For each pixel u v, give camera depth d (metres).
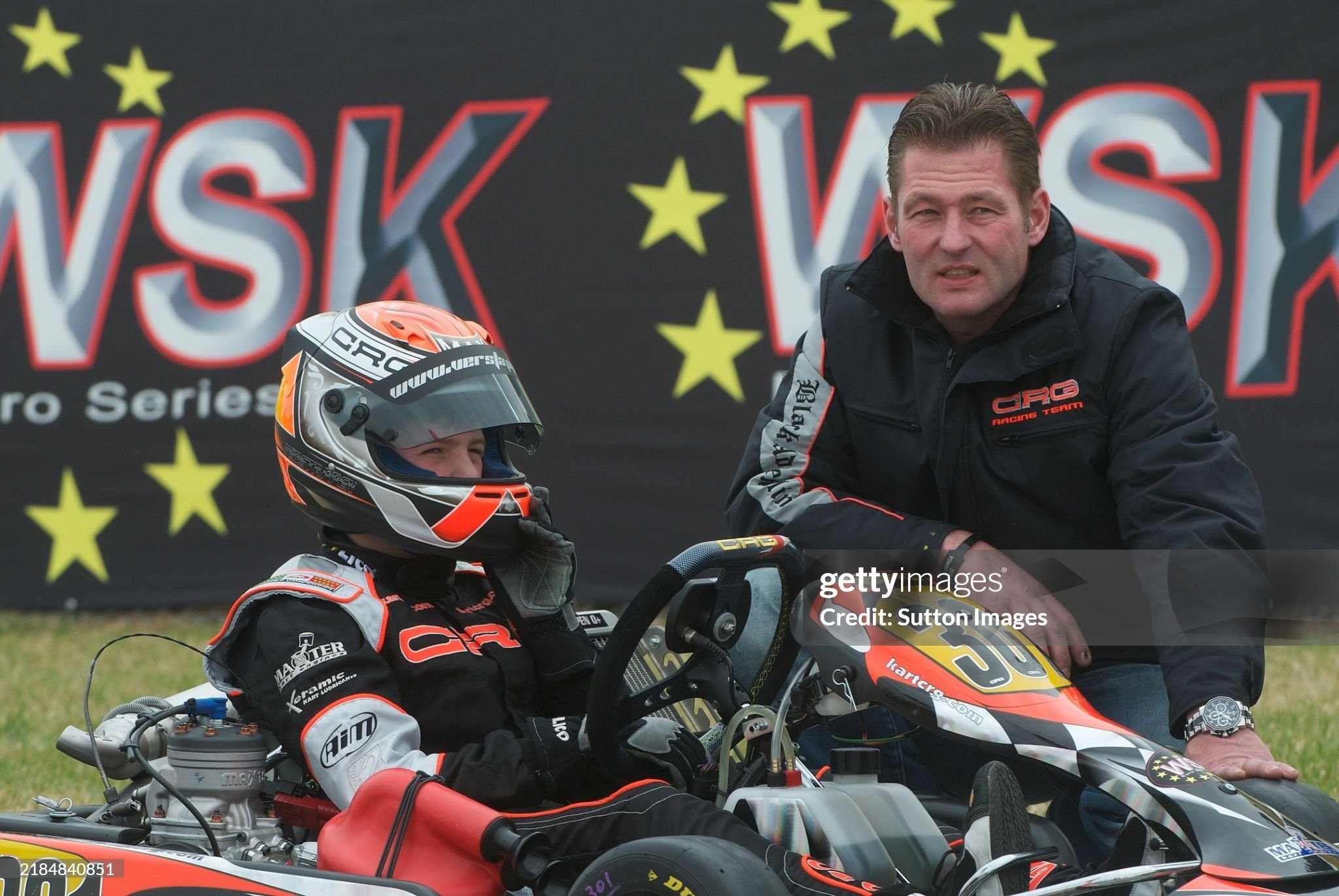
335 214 29.36
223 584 29.42
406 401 9.44
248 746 9.23
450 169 29.11
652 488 28.39
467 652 9.39
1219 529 9.10
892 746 10.67
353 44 29.25
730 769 9.21
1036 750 8.33
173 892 8.48
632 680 10.16
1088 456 9.95
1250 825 7.45
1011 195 9.57
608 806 8.37
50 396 29.92
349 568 9.50
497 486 9.58
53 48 29.97
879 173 27.89
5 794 15.62
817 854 8.04
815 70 28.05
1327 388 26.38
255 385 29.44
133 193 29.77
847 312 10.79
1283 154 26.53
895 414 10.48
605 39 28.52
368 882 7.98
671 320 28.41
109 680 22.94
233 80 29.58
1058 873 7.99
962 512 10.38
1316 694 19.98
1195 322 26.83
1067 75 27.19
